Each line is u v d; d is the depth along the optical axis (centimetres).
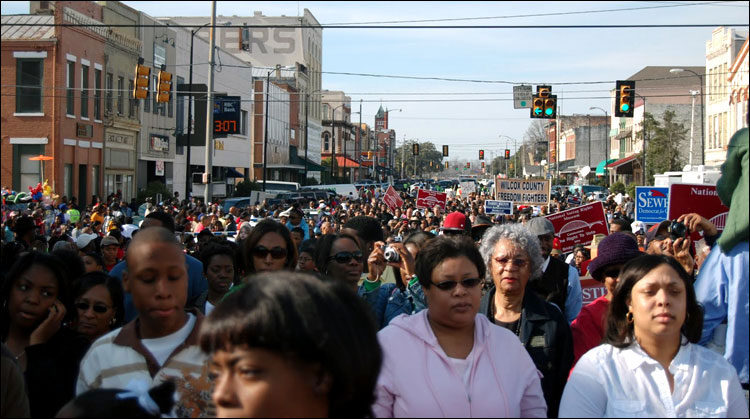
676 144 6284
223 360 218
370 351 228
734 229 379
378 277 639
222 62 5838
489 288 586
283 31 9581
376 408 373
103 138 3903
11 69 3450
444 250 399
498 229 527
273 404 213
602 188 6384
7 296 504
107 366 383
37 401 479
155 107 4562
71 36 3528
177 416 367
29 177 3475
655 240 725
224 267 679
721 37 4888
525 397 391
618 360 376
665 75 7375
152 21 4462
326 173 10431
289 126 8444
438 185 8712
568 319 672
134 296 381
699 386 366
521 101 3319
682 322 373
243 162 6575
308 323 212
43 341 503
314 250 731
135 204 3719
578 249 1122
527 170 14288
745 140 373
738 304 389
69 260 666
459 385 376
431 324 404
